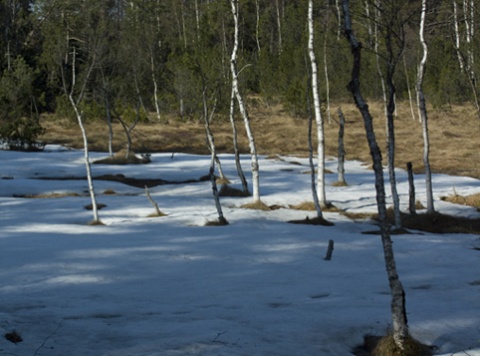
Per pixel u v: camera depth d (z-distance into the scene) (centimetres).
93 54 2859
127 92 5681
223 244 1952
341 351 955
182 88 6475
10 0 7194
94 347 920
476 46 3441
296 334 992
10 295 1245
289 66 6925
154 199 3056
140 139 5612
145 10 6625
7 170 3981
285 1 8325
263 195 3275
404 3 1705
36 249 1806
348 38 983
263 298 1265
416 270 1611
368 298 1265
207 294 1297
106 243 1933
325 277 1509
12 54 6975
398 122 6228
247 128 3000
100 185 3572
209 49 4384
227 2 3722
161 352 887
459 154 4809
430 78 6694
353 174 4081
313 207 2928
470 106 6862
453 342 975
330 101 7188
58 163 4403
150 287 1359
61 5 3547
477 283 1453
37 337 961
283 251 1867
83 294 1273
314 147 5403
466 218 2745
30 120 5556
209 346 912
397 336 947
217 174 4034
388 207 2983
